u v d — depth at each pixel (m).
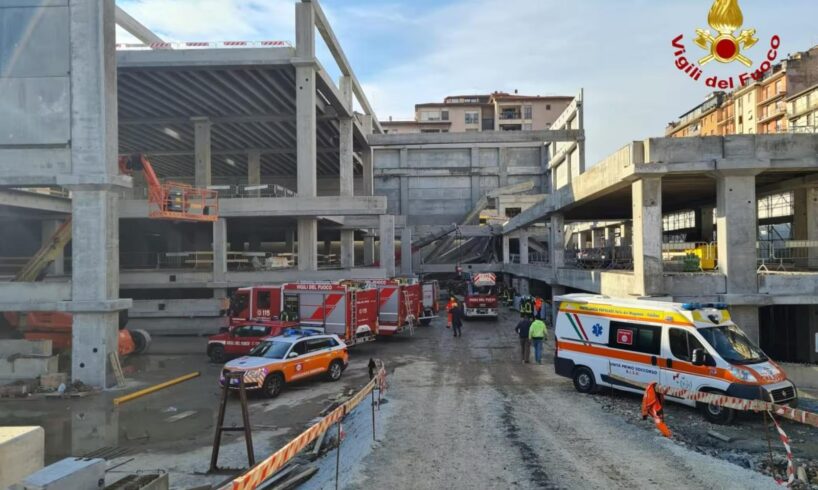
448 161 70.06
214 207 28.55
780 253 23.80
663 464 8.81
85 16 17.16
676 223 40.69
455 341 24.77
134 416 13.24
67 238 22.16
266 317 22.45
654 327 12.70
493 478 8.29
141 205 29.14
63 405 14.46
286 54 29.94
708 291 16.53
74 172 17.03
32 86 17.27
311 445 10.34
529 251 59.25
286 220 37.66
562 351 14.88
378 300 23.86
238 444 10.84
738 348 11.80
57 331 20.16
